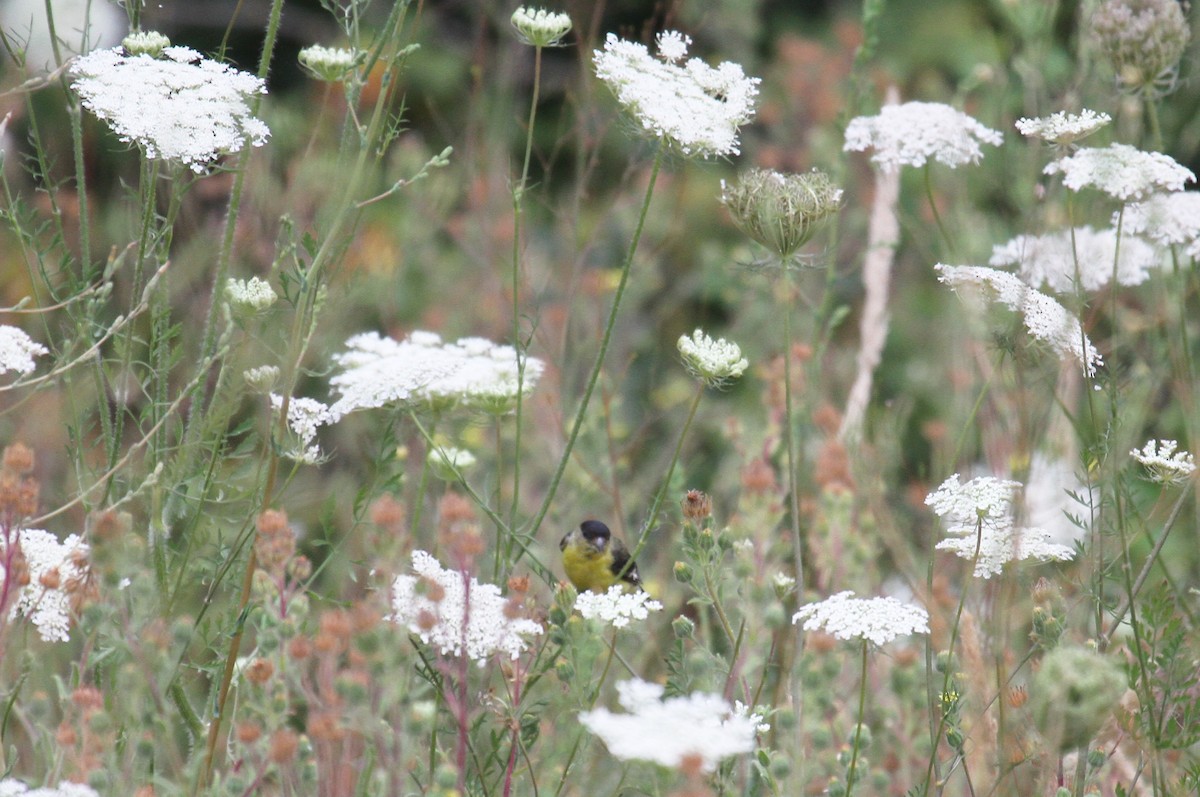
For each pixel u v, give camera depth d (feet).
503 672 21.94
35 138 25.66
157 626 18.40
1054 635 22.03
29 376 26.02
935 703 24.16
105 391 24.86
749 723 19.94
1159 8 26.37
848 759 22.85
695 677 22.25
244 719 21.01
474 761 21.33
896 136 30.30
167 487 22.81
